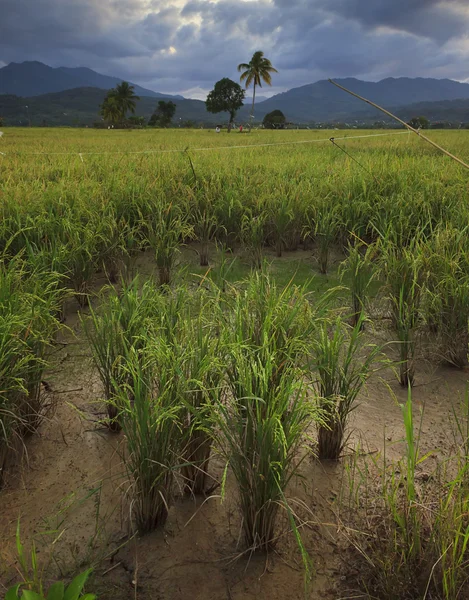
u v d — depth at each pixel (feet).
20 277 12.71
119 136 111.04
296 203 22.85
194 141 85.25
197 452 8.30
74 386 12.00
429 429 10.30
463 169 28.07
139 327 10.57
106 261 19.06
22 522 7.93
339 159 42.50
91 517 8.04
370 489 8.49
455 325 12.64
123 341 9.74
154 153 45.75
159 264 18.58
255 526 7.11
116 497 8.46
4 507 8.27
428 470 8.94
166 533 7.73
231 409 8.85
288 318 9.89
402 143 61.82
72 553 7.07
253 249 20.62
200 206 23.35
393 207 20.65
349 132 123.75
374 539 7.36
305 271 20.24
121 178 28.17
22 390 8.69
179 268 20.49
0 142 78.48
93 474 9.07
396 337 14.44
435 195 22.21
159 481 7.45
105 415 10.84
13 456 9.52
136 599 6.65
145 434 7.22
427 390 11.85
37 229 18.21
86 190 23.52
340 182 25.66
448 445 9.70
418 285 13.64
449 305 12.99
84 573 5.88
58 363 13.10
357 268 15.01
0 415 8.70
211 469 9.20
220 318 10.16
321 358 9.68
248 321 9.84
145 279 19.39
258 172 30.40
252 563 7.22
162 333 9.82
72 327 15.39
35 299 11.59
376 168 29.73
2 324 9.48
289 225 22.54
